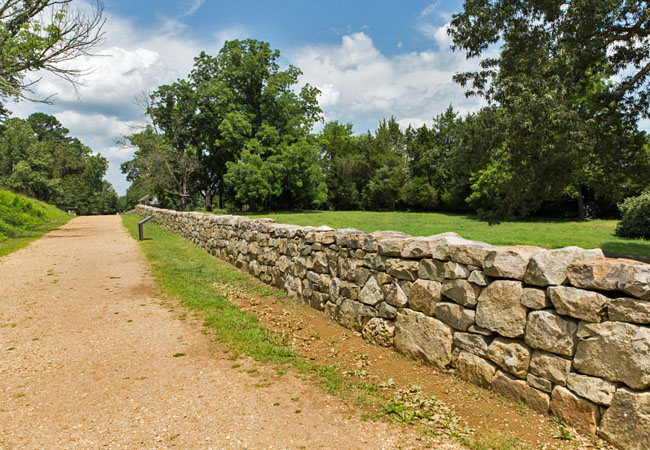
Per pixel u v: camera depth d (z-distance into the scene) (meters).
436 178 36.88
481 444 2.48
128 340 4.40
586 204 25.42
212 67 35.28
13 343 4.26
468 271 3.32
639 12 9.16
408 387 3.30
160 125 33.47
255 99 35.75
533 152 9.84
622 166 11.34
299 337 4.59
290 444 2.51
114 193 84.69
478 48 10.62
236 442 2.53
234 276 8.00
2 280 7.31
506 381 2.99
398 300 4.04
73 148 68.19
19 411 2.89
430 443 2.52
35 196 39.81
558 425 2.61
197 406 2.99
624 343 2.29
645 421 2.17
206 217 11.88
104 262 9.50
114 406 2.98
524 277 2.88
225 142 33.09
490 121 10.52
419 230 17.05
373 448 2.47
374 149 42.31
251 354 4.02
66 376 3.49
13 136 37.97
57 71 15.22
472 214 32.84
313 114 39.16
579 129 8.91
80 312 5.43
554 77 8.63
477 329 3.24
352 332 4.73
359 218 26.78
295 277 6.25
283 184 35.69
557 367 2.65
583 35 9.35
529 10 10.09
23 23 14.85
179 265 9.06
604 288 2.41
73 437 2.57
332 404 3.04
